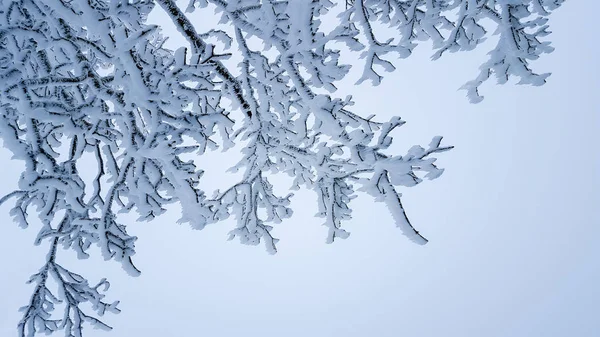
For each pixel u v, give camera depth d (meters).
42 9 1.93
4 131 1.81
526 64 2.55
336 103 2.03
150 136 1.87
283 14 2.19
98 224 1.90
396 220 1.98
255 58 2.55
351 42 1.97
